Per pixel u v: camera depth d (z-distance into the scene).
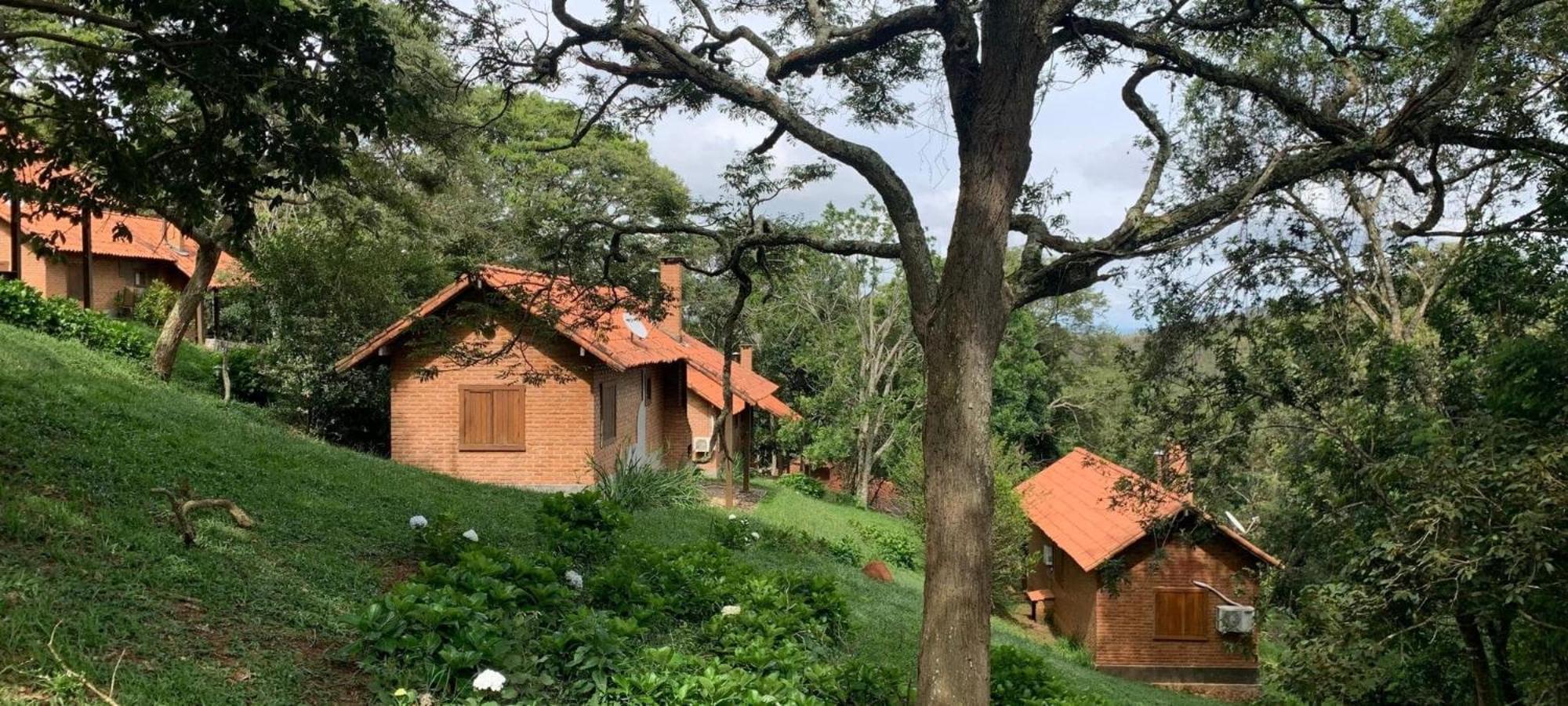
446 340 9.12
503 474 19.09
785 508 23.62
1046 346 44.84
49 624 4.52
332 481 10.91
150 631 4.94
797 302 37.12
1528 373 9.16
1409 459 8.27
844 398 33.59
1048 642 21.70
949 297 6.19
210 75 6.65
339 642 5.65
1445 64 7.89
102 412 10.64
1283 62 8.17
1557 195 8.89
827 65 8.73
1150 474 13.27
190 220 7.92
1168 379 11.94
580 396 19.03
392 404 19.09
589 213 9.27
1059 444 43.28
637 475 17.52
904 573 20.50
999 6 6.20
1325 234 9.95
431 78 11.59
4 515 5.88
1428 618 7.84
